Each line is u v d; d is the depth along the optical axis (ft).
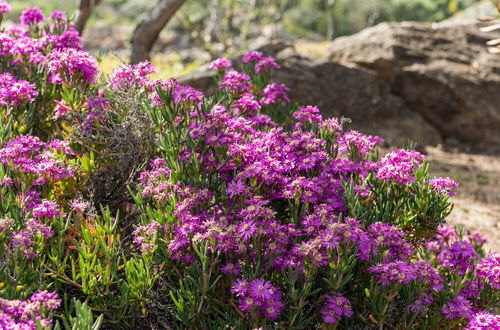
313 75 23.93
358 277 8.64
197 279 7.89
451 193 10.15
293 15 91.97
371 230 8.33
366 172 9.49
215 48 44.57
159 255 8.51
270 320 7.97
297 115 10.59
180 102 8.89
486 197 18.80
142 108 10.38
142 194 8.94
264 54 24.48
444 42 26.43
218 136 8.72
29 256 7.55
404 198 9.91
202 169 8.91
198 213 8.41
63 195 9.72
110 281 8.03
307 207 8.64
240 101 10.82
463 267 9.35
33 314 6.29
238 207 8.50
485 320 8.26
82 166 9.83
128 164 10.36
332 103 24.14
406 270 7.71
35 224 7.79
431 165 21.84
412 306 8.48
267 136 9.29
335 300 7.89
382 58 25.35
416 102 25.38
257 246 7.86
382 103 24.94
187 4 53.01
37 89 11.62
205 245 7.59
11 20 69.82
